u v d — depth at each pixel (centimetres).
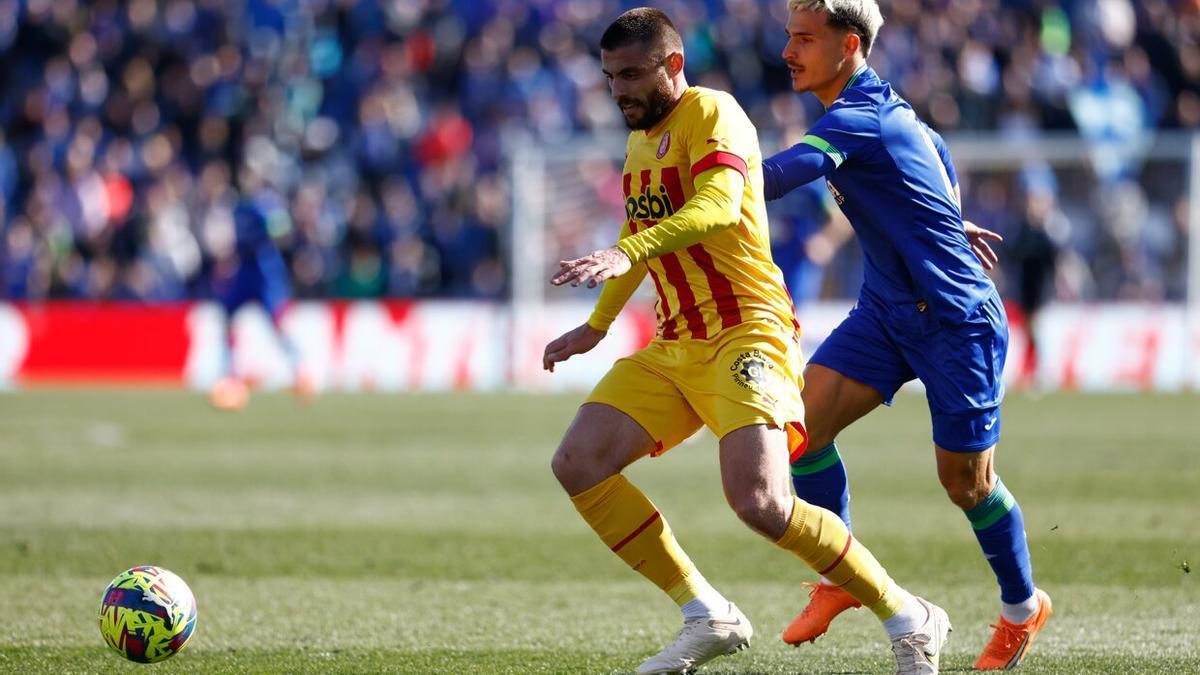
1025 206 5803
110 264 6975
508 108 7400
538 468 3662
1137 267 6378
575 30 7725
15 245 6975
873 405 1767
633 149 1612
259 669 1716
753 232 1555
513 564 2419
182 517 2895
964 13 7469
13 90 7981
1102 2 7544
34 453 3984
